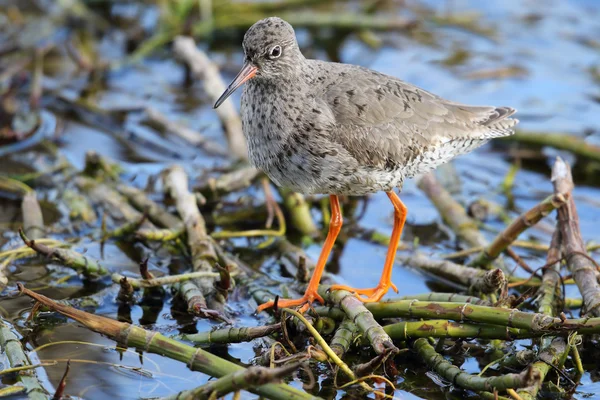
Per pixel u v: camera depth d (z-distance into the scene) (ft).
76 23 66.54
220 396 29.09
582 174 53.36
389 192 40.42
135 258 43.42
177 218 45.70
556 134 53.62
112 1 68.28
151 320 37.93
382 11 69.67
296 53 38.04
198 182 49.49
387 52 66.39
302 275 40.98
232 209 48.88
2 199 48.03
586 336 36.73
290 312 34.12
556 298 39.17
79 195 47.93
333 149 36.81
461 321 34.12
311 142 36.81
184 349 31.65
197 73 57.16
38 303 35.99
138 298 39.60
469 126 40.83
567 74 63.16
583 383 34.19
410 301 35.09
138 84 61.62
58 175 50.01
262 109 37.76
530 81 62.18
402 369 34.96
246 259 44.32
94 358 34.58
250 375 27.81
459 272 41.60
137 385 33.06
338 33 66.28
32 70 61.46
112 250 43.96
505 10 71.72
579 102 59.57
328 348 32.81
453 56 65.67
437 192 48.80
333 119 37.19
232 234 45.73
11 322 36.73
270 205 47.24
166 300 39.65
